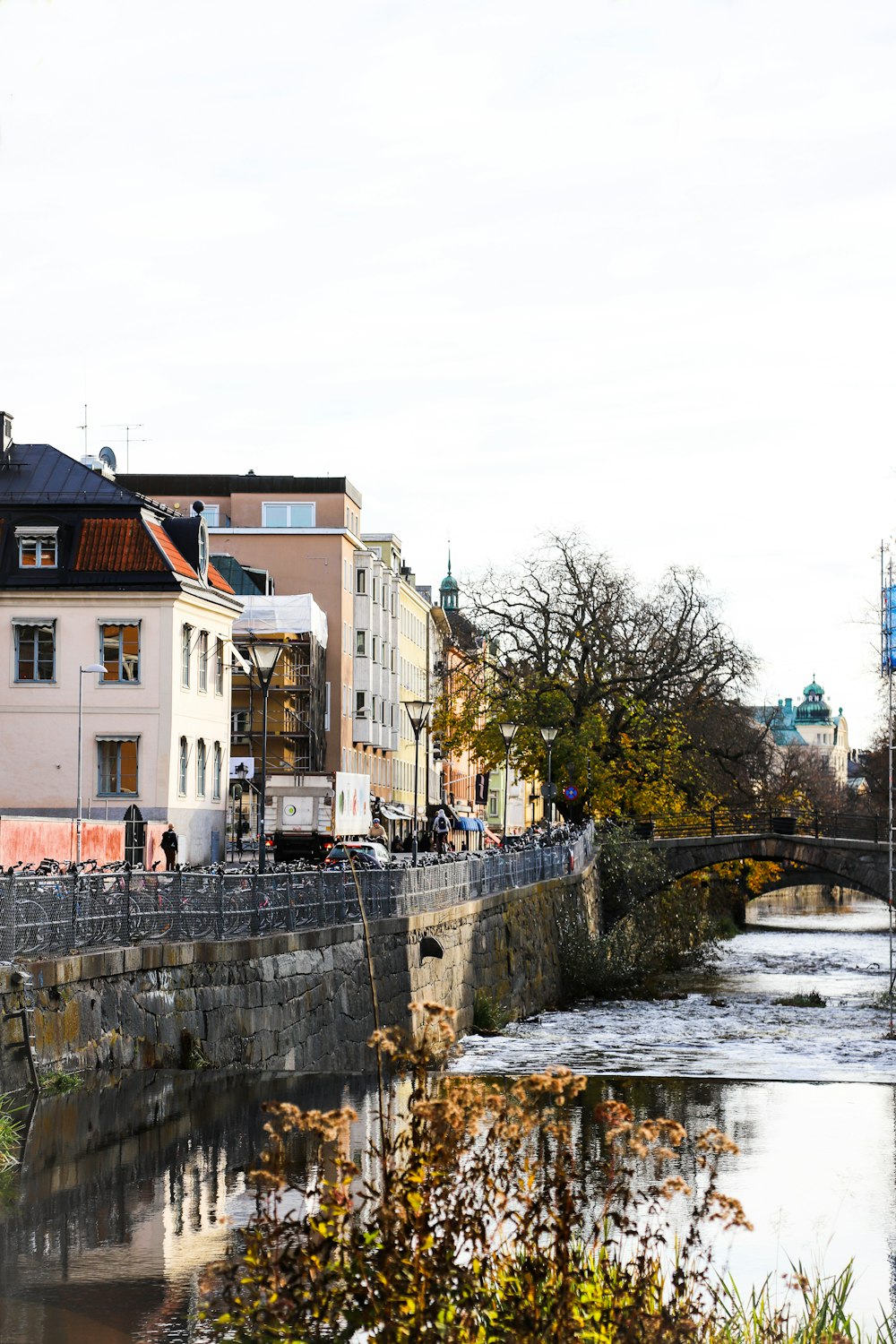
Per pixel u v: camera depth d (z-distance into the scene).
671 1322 7.11
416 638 127.12
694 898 71.00
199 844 61.06
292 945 25.34
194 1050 20.97
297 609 83.19
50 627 58.00
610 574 68.50
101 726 57.78
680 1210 13.23
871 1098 23.44
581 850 58.62
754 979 57.19
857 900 136.62
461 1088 7.25
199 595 60.53
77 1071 17.75
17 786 57.84
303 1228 7.14
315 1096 18.44
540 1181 10.70
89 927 19.42
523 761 67.62
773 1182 15.29
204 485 95.62
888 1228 13.17
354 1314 6.94
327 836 58.06
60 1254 10.52
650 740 67.75
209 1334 8.78
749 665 68.44
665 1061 32.09
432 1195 7.18
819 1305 10.29
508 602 68.69
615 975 50.84
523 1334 6.77
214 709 63.62
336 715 93.00
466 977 38.28
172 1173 13.09
